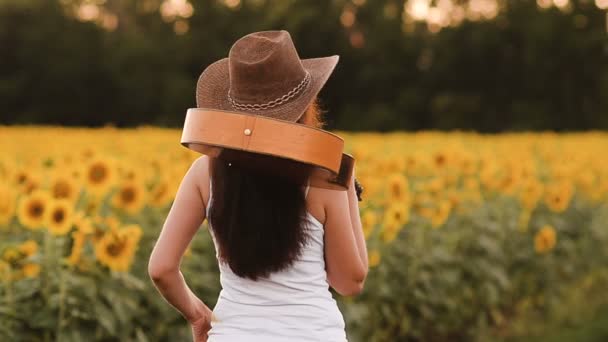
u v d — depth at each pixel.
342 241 2.96
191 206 2.99
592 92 53.44
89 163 6.51
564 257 9.91
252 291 2.91
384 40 55.62
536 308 9.62
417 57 55.62
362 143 18.86
